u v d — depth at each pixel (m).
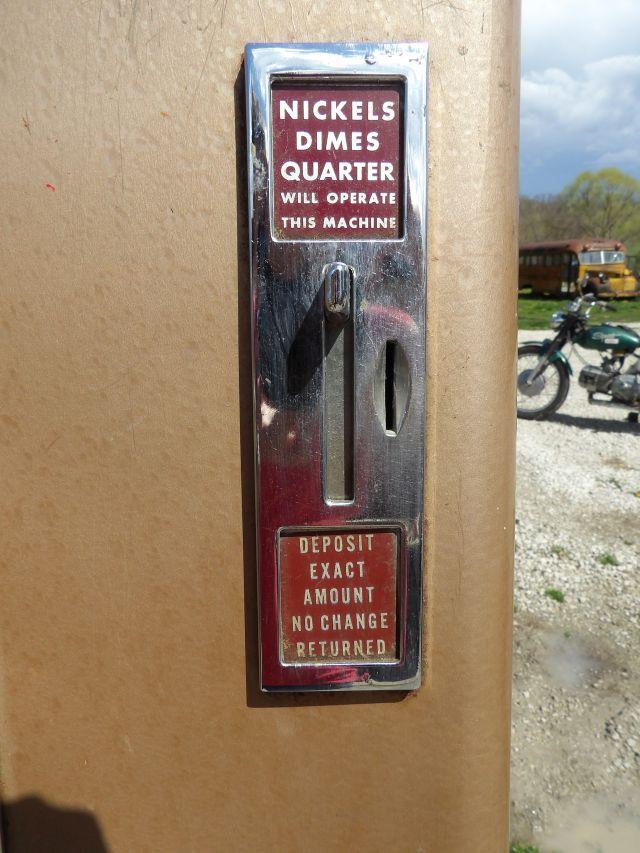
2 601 1.04
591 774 2.32
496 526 1.06
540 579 3.43
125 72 0.93
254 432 0.98
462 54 0.94
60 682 1.06
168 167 0.95
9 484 1.01
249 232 0.94
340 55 0.91
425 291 0.96
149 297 0.97
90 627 1.04
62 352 0.99
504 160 0.98
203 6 0.92
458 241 0.98
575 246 18.50
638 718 2.54
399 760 1.09
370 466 0.99
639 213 35.06
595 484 4.62
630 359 6.64
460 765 1.09
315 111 0.92
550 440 5.54
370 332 0.96
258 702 1.07
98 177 0.95
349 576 1.01
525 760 2.37
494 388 1.02
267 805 1.09
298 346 0.96
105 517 1.02
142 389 0.99
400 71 0.91
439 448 1.02
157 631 1.05
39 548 1.03
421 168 0.93
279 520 1.00
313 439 0.98
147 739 1.07
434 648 1.06
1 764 1.07
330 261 0.94
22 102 0.94
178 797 1.09
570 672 2.78
